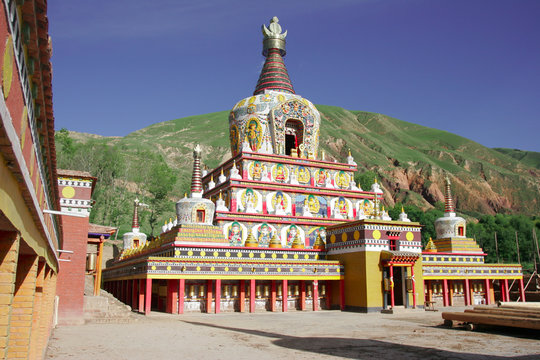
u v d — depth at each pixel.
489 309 22.73
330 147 169.25
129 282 38.53
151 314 30.39
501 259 90.12
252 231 40.00
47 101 6.84
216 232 34.28
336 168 46.53
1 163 4.95
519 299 45.38
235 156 44.19
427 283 40.16
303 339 19.08
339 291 36.16
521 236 91.56
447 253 40.88
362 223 34.88
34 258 9.16
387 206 140.00
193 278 31.25
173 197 110.19
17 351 8.73
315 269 35.28
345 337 19.80
